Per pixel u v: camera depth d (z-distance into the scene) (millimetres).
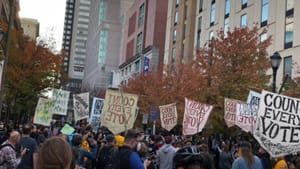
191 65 34688
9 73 34344
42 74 36031
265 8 42938
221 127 26344
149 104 39656
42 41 44188
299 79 32219
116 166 6316
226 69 28438
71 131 15219
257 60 28750
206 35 55844
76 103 20250
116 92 14789
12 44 34969
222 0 52031
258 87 27766
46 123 18672
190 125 16594
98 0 166000
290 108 10586
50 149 3225
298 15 37906
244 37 28922
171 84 39875
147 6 90062
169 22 71625
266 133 10445
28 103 37125
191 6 62688
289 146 10484
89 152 12102
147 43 84938
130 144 6469
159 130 39031
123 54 111750
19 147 8977
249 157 7977
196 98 29484
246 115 15469
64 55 38531
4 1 48938
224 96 27094
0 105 15664
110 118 14688
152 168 13172
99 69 143125
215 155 17250
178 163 4867
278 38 40156
